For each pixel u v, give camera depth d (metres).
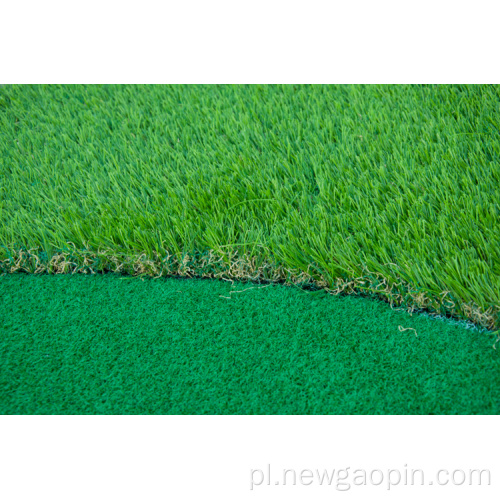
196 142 3.01
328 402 1.87
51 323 2.20
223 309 2.21
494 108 2.94
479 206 2.29
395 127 2.92
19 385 1.97
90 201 2.62
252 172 2.73
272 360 2.01
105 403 1.91
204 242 2.33
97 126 3.20
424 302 2.11
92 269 2.42
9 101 3.48
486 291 2.01
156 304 2.25
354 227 2.34
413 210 2.38
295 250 2.26
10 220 2.56
